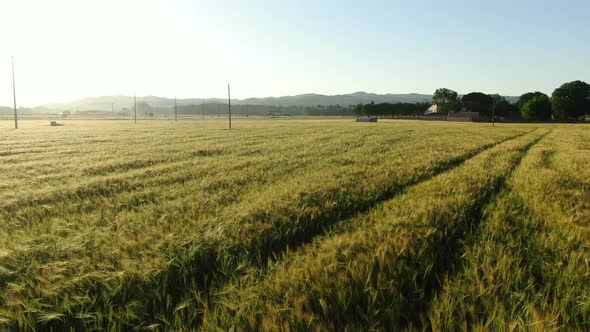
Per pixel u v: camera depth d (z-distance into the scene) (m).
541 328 2.78
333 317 3.14
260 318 3.15
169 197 8.99
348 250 4.33
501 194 8.38
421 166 13.56
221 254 4.66
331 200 7.50
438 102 169.38
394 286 3.55
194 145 28.17
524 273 3.84
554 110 126.25
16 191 10.38
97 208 7.97
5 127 72.94
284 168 13.87
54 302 3.52
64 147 27.62
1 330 3.13
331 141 29.97
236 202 8.05
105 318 3.35
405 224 5.53
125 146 28.09
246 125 79.81
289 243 5.30
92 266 4.15
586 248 4.57
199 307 3.53
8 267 4.42
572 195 8.07
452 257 4.54
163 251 4.64
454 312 3.23
